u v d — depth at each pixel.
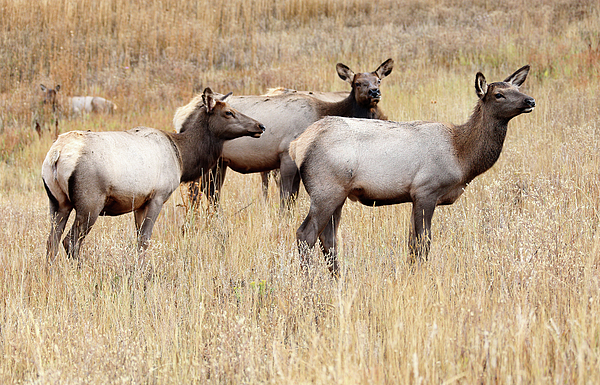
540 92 35.72
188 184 20.98
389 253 15.37
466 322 10.47
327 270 14.63
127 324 12.36
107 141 16.42
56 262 15.89
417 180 15.39
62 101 45.72
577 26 50.41
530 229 14.23
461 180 15.90
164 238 19.22
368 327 11.57
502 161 23.47
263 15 67.88
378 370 9.11
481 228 16.77
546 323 9.99
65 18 60.44
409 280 13.66
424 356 9.41
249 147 22.38
